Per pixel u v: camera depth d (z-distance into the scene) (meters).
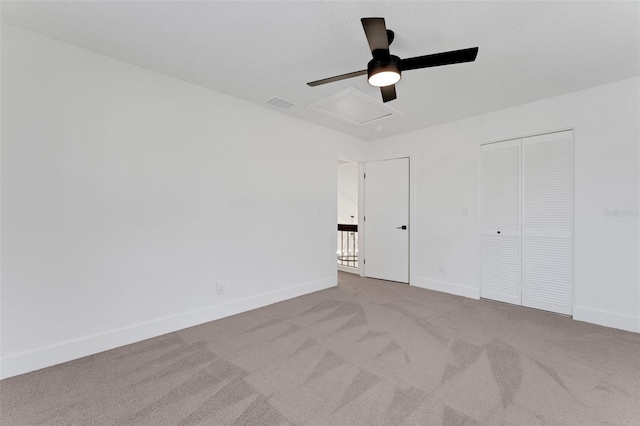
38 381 1.84
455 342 2.38
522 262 3.27
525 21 1.83
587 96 2.80
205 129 2.84
